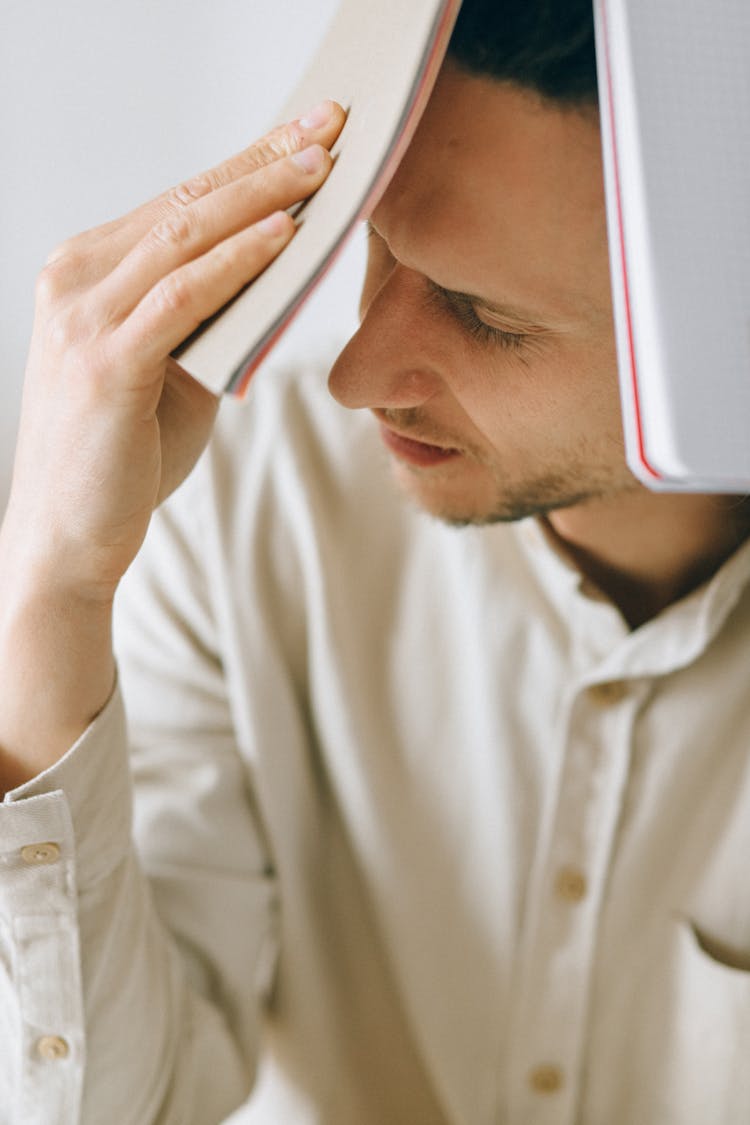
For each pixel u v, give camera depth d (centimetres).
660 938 94
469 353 68
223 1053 90
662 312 45
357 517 105
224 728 102
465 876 99
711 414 45
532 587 97
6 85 182
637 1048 95
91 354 63
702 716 92
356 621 103
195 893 94
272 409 109
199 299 59
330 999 102
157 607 104
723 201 47
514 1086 96
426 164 62
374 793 101
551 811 94
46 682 71
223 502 105
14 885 73
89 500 66
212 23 178
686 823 94
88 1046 78
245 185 60
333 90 64
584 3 60
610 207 49
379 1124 102
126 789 77
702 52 48
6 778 73
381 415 73
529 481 73
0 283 190
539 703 97
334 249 52
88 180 186
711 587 87
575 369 67
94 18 180
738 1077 91
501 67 61
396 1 60
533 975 95
